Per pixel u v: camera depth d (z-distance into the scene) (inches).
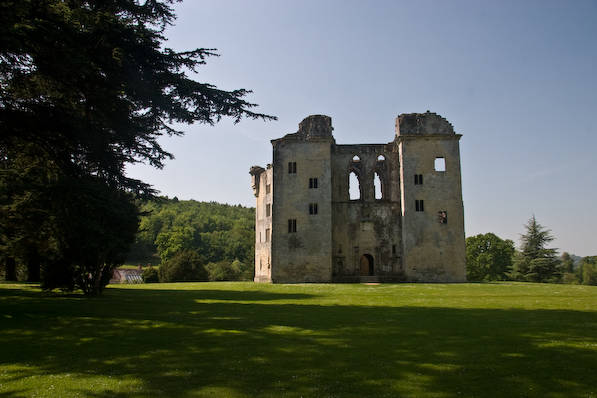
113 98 711.1
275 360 426.3
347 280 2053.4
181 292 1326.3
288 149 2151.8
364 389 342.3
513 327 615.8
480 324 645.3
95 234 810.8
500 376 375.6
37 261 1068.5
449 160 2087.8
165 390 338.6
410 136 2087.8
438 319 698.8
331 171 2223.2
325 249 2070.6
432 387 347.3
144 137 794.2
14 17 546.3
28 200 761.0
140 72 717.9
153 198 812.6
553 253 3058.6
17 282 1664.6
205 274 2711.6
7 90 729.0
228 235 5442.9
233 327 614.9
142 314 751.1
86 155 776.3
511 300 1031.6
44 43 601.3
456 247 2034.9
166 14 778.2
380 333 567.8
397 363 415.5
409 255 2030.0
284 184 2130.9
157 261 4461.1
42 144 782.5
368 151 2230.6
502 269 3262.8
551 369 394.9
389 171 2210.9
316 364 412.5
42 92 735.1
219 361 422.6
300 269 2065.7
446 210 2059.5
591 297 1108.5
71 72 639.8
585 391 338.3
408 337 540.1
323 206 2102.6
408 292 1311.5
